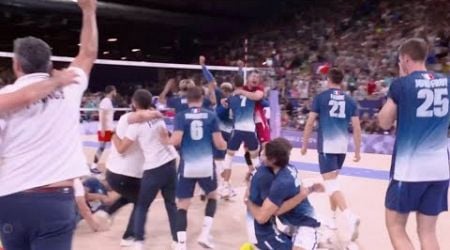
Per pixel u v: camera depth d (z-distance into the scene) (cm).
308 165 1137
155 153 498
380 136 1349
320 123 566
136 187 529
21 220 231
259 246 420
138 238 505
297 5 2789
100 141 1003
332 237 567
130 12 2212
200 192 762
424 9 2214
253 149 781
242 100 762
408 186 372
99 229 598
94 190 604
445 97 371
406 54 379
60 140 239
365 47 2194
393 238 385
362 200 765
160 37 2783
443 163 374
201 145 520
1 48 2375
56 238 237
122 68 2795
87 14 279
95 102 1909
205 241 535
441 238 557
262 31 2730
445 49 1870
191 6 2438
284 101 1688
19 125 230
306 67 2214
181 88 758
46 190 232
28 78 239
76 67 267
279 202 394
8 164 231
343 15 2556
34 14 2078
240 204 745
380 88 1547
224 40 2802
